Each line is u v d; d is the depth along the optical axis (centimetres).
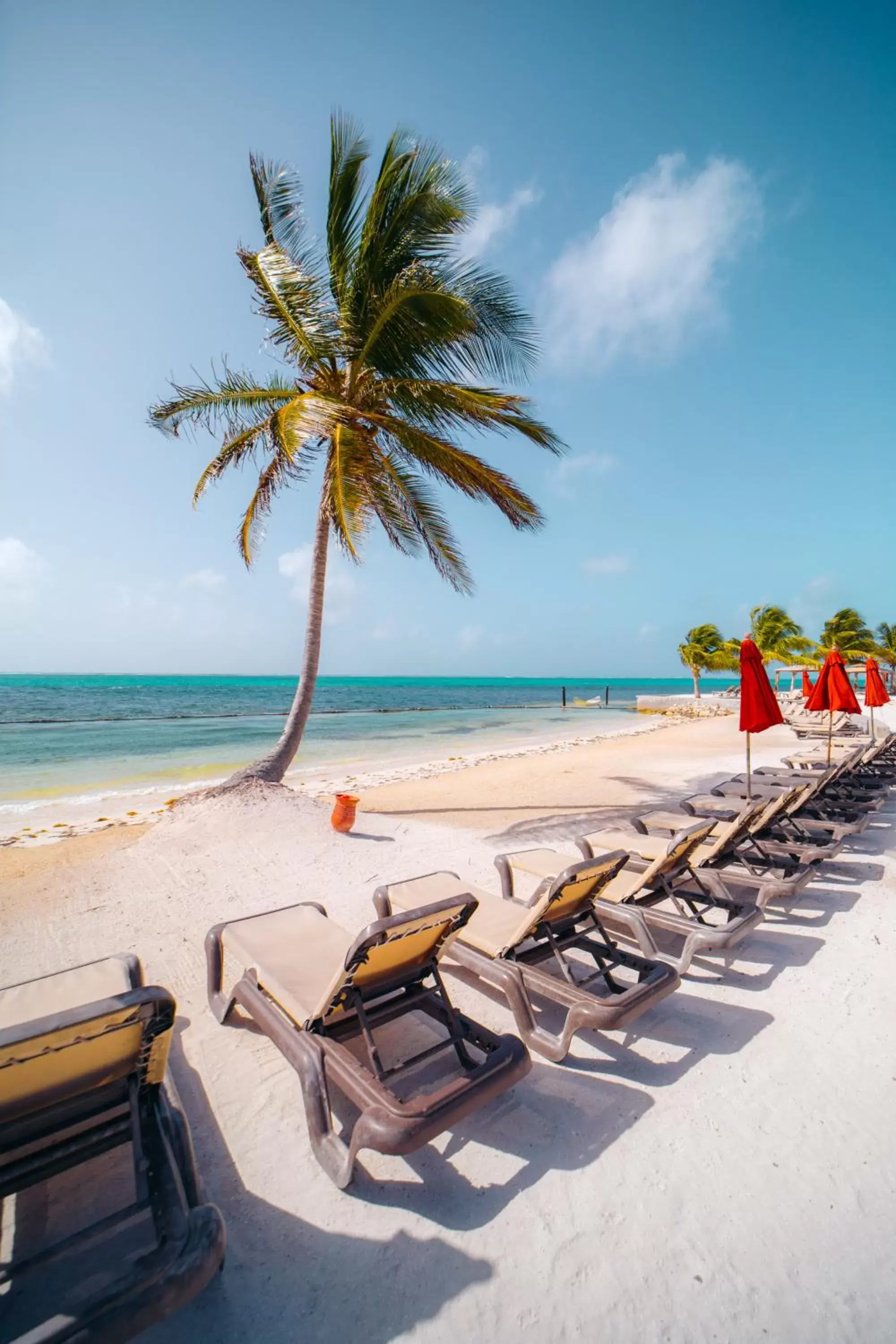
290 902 552
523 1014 319
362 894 571
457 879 446
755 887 460
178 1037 335
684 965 376
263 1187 235
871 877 583
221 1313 186
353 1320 184
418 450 842
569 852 706
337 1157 235
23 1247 204
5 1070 171
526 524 930
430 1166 244
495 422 843
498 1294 192
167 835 732
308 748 2005
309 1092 248
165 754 1823
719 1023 343
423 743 2155
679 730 2600
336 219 809
